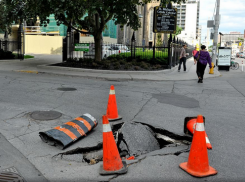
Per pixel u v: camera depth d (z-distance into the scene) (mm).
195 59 12406
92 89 9352
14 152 4035
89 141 4605
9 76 11164
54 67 14586
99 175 3455
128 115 6258
